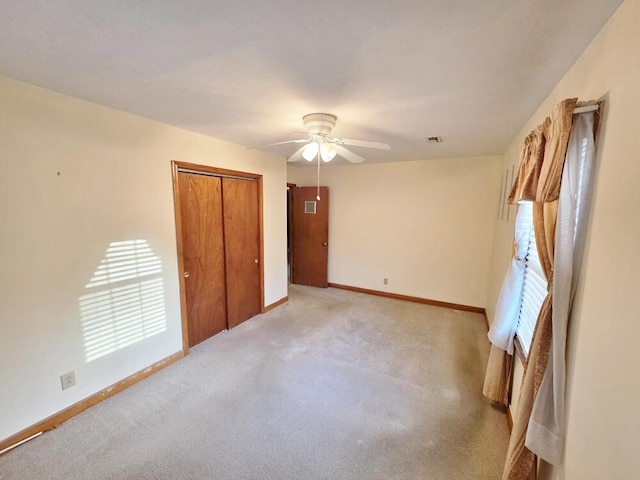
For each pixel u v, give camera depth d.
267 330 3.48
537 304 1.74
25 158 1.74
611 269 0.94
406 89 1.71
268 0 0.97
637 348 0.78
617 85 0.96
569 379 1.18
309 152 2.38
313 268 5.35
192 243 2.98
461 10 1.01
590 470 0.98
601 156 1.05
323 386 2.42
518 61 1.37
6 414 1.75
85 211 2.05
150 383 2.44
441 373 2.62
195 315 3.09
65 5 1.00
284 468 1.67
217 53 1.33
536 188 1.40
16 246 1.74
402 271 4.65
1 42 1.25
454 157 4.08
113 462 1.69
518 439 1.39
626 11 0.92
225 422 2.01
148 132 2.41
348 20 1.07
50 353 1.92
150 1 0.98
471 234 4.13
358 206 4.91
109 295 2.23
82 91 1.82
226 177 3.30
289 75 1.55
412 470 1.67
